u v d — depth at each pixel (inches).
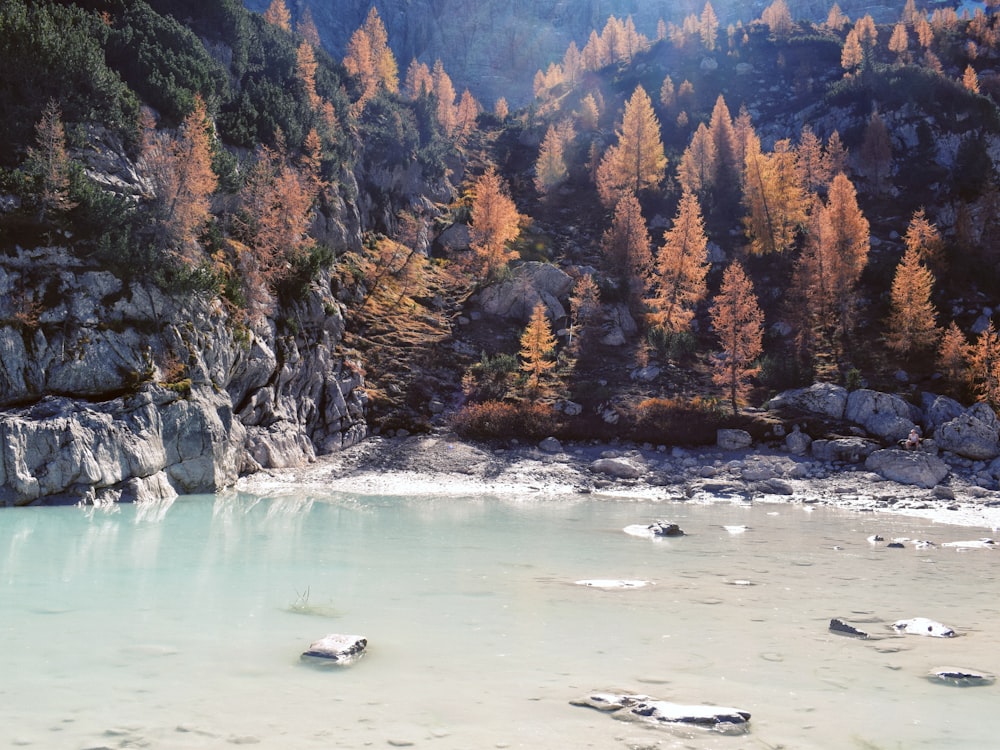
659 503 1393.9
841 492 1571.1
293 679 316.8
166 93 2172.7
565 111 5378.9
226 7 3056.1
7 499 1061.1
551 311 2795.3
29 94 1685.5
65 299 1291.8
